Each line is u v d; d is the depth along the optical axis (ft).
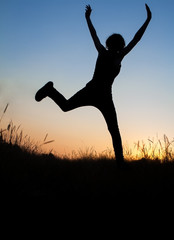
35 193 10.09
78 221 8.29
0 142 12.97
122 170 14.07
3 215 8.09
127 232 7.82
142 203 9.69
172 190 10.83
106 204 9.59
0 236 6.99
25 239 6.99
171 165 14.25
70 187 10.97
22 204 8.95
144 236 7.63
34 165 13.08
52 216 8.43
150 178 12.32
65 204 9.41
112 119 14.26
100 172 13.41
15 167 11.78
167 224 8.31
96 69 14.23
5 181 10.22
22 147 14.42
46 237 7.22
